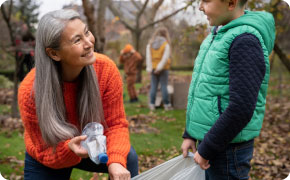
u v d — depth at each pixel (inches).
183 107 241.6
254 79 53.1
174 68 597.0
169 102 240.7
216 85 58.6
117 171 54.4
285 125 192.1
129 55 268.7
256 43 54.7
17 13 269.3
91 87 59.6
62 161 58.4
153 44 230.1
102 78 62.8
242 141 58.6
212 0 58.9
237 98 53.0
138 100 280.7
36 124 59.1
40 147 60.2
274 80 467.5
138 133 162.1
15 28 220.7
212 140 55.3
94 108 60.6
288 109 246.2
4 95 295.1
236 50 54.8
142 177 64.7
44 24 51.6
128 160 67.8
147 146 140.1
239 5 59.6
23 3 250.7
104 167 68.6
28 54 194.1
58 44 50.9
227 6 58.4
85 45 51.7
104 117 64.6
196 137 62.7
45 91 54.1
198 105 61.5
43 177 65.1
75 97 61.4
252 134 59.1
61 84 57.8
